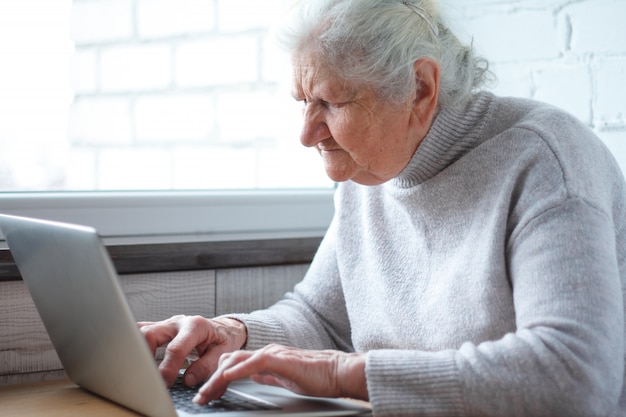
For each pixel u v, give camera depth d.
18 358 1.46
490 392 1.04
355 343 1.46
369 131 1.24
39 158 1.63
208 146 1.83
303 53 1.23
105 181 1.72
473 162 1.28
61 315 1.20
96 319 1.10
